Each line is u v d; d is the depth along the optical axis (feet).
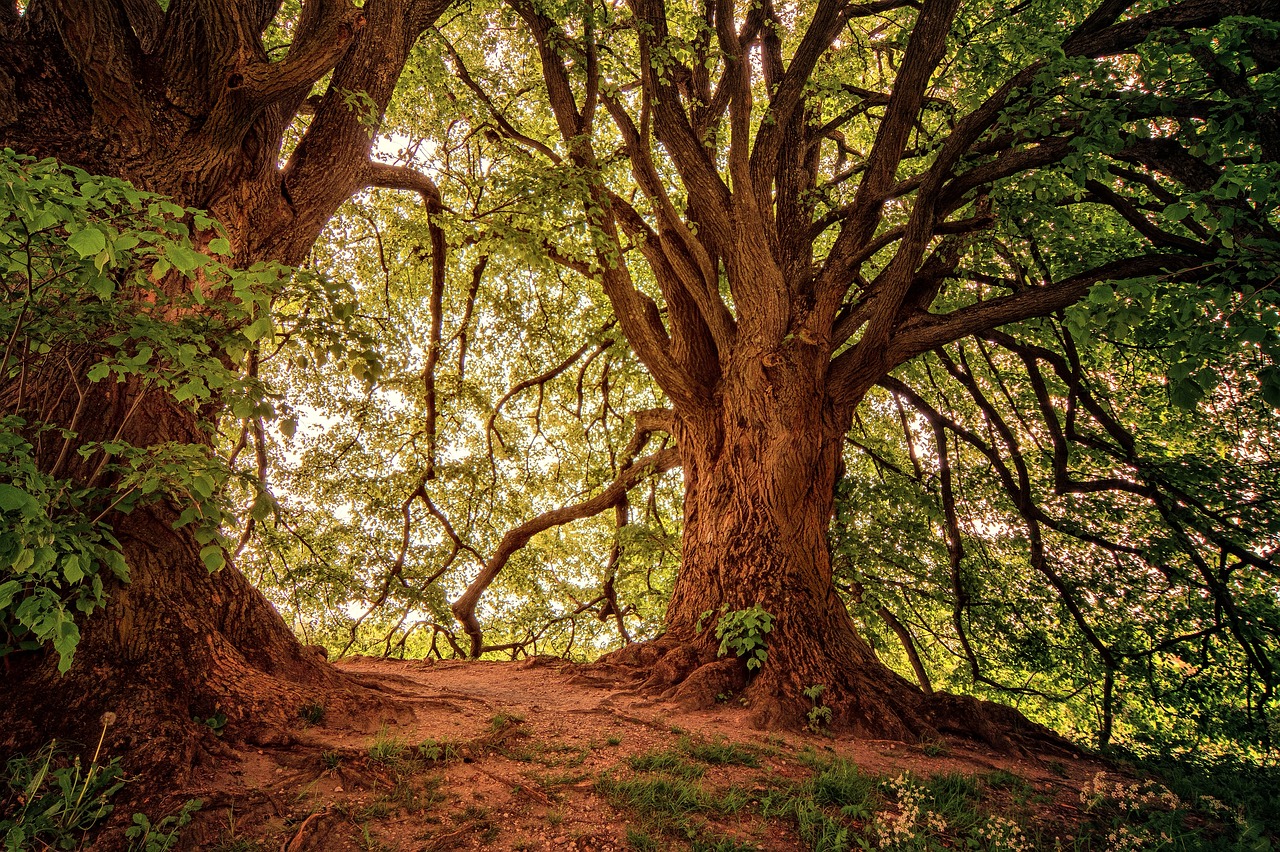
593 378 57.41
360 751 14.75
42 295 10.91
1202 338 16.20
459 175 42.75
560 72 30.86
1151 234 25.41
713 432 30.71
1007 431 37.83
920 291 30.55
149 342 11.48
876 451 49.16
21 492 9.01
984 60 30.94
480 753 16.19
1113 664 35.58
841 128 45.44
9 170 8.96
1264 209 19.36
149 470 11.32
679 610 28.17
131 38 17.21
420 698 19.36
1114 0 25.02
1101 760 23.52
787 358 28.63
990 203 28.04
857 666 24.72
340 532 47.91
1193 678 34.06
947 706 23.90
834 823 14.83
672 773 16.56
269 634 17.03
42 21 17.19
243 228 18.93
